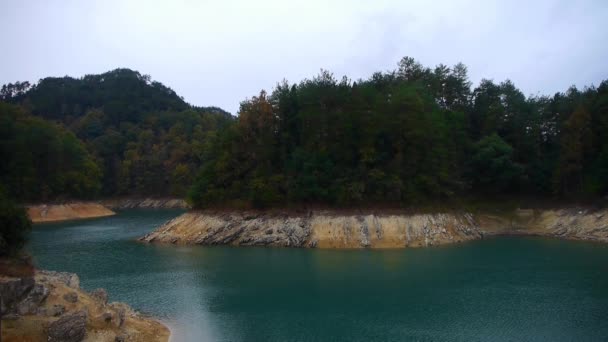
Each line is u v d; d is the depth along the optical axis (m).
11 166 130.38
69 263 65.69
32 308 29.94
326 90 87.00
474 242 80.50
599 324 37.34
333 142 85.88
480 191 100.50
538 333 35.62
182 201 182.50
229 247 78.69
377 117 84.12
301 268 60.97
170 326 38.88
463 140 97.75
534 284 50.34
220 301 46.25
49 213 133.25
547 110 105.31
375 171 81.69
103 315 33.81
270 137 90.62
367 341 34.94
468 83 109.19
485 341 34.34
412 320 39.53
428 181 84.12
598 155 90.38
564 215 89.38
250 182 87.00
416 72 108.62
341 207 81.44
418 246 76.38
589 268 57.56
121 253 73.69
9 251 32.91
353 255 69.50
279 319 40.41
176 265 63.94
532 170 99.00
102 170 192.50
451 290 48.72
